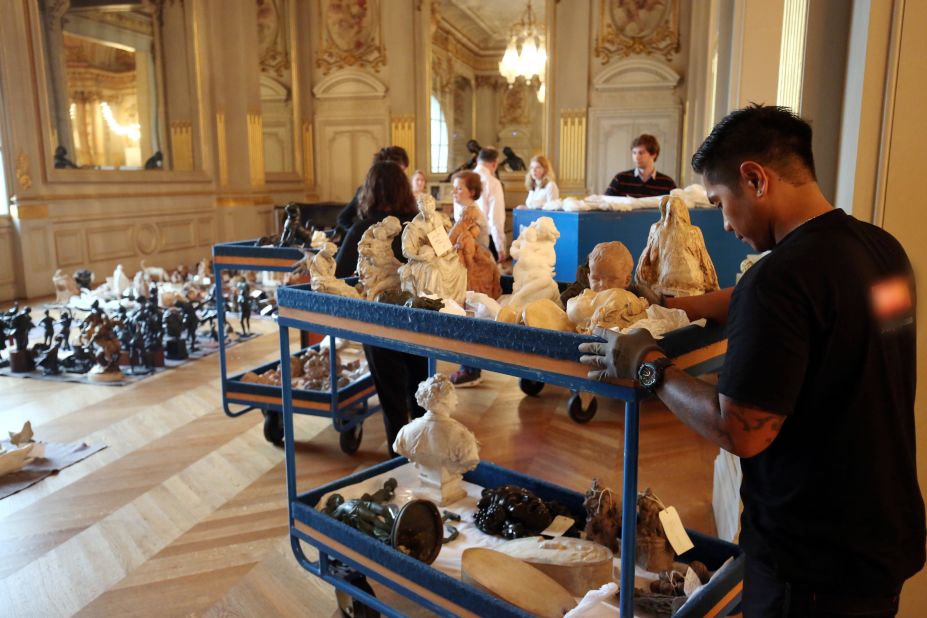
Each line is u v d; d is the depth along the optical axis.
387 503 2.39
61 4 8.98
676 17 11.12
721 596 1.76
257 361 5.60
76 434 4.01
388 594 2.46
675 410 1.26
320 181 13.24
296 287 2.32
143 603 2.40
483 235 4.54
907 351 1.19
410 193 3.37
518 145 19.84
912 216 1.89
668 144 11.42
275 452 3.75
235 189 12.23
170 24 11.12
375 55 12.62
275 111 13.05
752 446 1.13
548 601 1.80
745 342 1.13
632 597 1.54
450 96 17.86
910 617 2.08
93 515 3.04
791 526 1.21
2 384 4.98
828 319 1.11
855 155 1.94
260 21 12.73
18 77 8.37
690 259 1.85
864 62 1.89
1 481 3.35
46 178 8.77
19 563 2.65
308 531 2.29
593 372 1.43
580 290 2.10
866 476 1.15
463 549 2.15
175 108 11.28
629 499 1.47
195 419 4.27
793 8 2.94
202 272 8.37
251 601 2.42
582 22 11.50
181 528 2.93
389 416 3.20
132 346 5.32
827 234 1.16
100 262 9.67
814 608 1.21
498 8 16.20
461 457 2.37
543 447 3.81
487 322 1.66
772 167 1.22
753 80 3.46
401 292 2.32
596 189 11.84
